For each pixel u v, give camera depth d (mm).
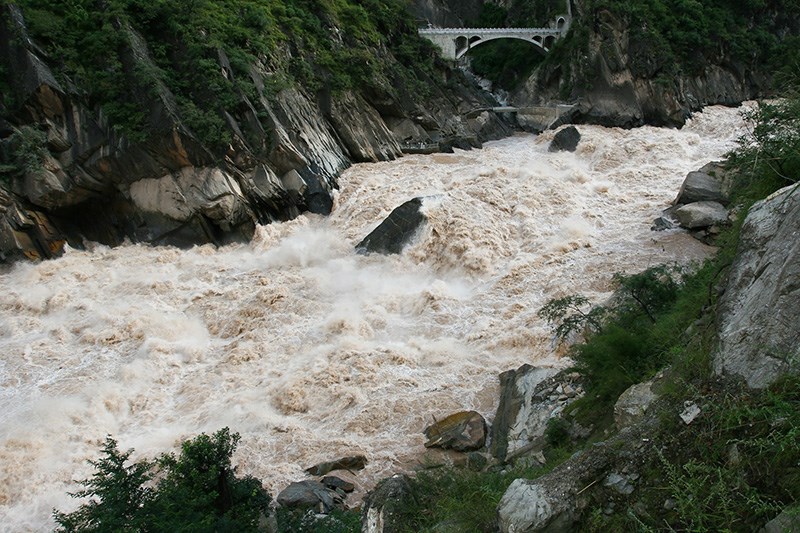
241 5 44000
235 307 29203
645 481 9289
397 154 46094
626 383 15727
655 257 29266
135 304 29766
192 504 12570
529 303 27219
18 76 34844
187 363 25781
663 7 60125
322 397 22625
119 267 33469
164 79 36906
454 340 25422
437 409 21625
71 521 13109
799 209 10438
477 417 20344
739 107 58906
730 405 9195
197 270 33031
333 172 41062
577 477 9734
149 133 35188
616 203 36031
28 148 34125
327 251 33750
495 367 23516
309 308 28359
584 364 18312
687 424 9492
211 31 39750
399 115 48938
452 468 17391
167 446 21094
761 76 63906
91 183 35531
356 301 28781
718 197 32312
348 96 45594
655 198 36219
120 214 36469
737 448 8781
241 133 37562
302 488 17438
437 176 40406
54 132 35125
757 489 8297
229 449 14211
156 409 23203
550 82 61688
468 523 11219
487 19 77125
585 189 37344
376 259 32188
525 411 19453
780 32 67562
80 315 29281
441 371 23656
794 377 8852
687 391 10094
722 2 65625
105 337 27062
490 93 68125
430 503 13258
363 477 19000
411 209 32906
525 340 24219
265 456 20328
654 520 8836
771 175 15109
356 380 23266
